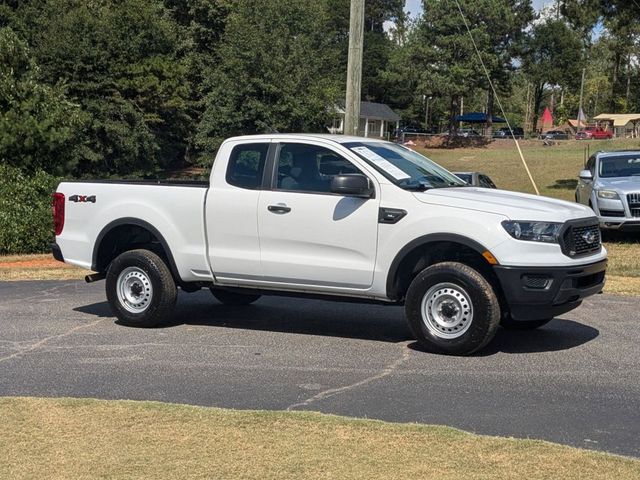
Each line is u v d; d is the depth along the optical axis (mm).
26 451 4746
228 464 4504
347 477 4312
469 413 5527
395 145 8297
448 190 7418
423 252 7246
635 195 15094
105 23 32406
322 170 7598
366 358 7109
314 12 37938
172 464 4516
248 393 6051
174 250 8188
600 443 4934
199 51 43219
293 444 4805
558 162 49281
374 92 94938
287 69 33688
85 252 8711
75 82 31750
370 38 94750
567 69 81688
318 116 34781
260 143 7906
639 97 87875
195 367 6859
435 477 4301
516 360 6980
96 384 6344
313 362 6992
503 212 6867
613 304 9508
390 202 7195
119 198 8508
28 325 8742
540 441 4871
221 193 7918
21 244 16828
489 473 4352
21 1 33688
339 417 5316
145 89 32625
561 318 8758
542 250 6770
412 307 7195
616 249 14617
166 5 43156
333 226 7379
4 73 20359
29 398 5844
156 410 5500
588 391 6059
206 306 9773
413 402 5785
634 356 7109
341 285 7430
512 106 116688
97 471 4430
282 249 7652
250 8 35094
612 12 28609
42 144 19531
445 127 103375
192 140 37844
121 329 8477
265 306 9727
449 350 7078
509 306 6852
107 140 32719
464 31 73438
